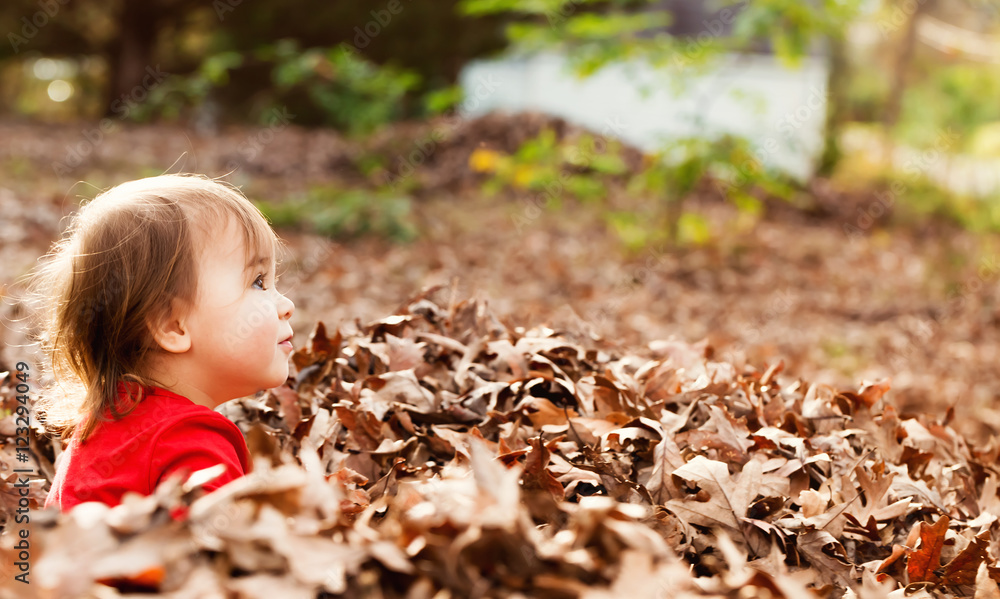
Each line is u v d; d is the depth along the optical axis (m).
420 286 6.22
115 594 0.74
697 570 1.25
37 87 25.94
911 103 14.58
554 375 1.73
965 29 18.11
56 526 0.85
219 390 1.32
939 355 5.71
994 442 2.06
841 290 7.52
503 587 0.79
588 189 7.53
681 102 14.59
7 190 7.59
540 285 6.69
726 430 1.53
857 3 6.43
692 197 10.94
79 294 1.26
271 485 0.84
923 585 1.32
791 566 1.29
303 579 0.76
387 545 0.80
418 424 1.63
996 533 1.52
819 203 11.45
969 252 9.49
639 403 1.64
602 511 0.81
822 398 1.89
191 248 1.24
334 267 6.48
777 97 14.70
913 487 1.55
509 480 0.84
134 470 1.14
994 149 13.88
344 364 1.81
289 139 12.86
